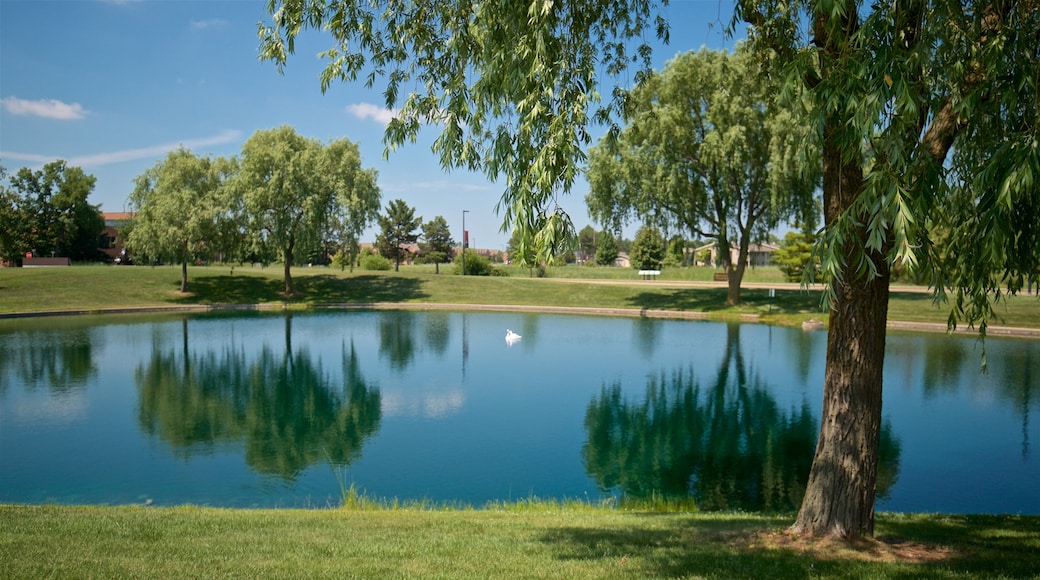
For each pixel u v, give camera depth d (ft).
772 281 192.34
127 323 113.60
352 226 148.15
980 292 20.29
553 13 17.71
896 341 90.63
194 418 50.01
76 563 17.57
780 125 103.09
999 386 61.16
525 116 16.87
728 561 18.31
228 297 149.79
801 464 39.29
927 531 22.21
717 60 111.86
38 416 50.21
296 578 16.70
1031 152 14.37
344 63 22.88
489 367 72.74
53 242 224.33
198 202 144.97
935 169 15.34
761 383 63.67
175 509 27.53
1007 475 36.47
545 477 37.04
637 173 119.24
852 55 16.05
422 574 17.15
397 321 120.78
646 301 143.64
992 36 17.52
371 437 45.14
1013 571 17.13
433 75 22.71
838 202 19.38
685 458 40.50
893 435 44.78
